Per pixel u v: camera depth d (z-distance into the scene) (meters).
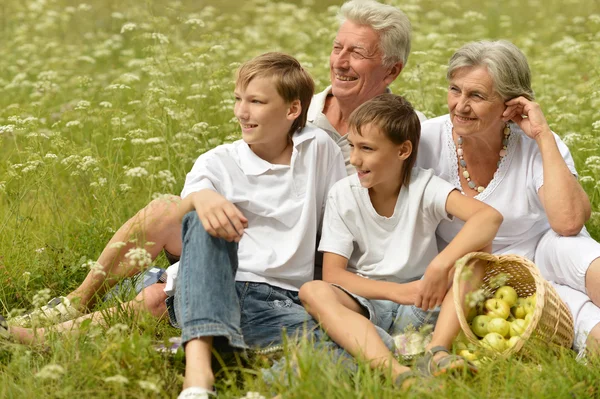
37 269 4.34
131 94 7.48
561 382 2.93
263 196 3.71
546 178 3.72
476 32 9.72
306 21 10.17
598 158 4.95
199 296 3.11
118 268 3.82
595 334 3.41
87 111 6.65
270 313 3.46
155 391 2.86
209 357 3.08
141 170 4.00
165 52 7.18
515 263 3.56
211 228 3.18
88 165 4.83
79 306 3.74
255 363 3.24
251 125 3.70
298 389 2.77
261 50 8.85
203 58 7.39
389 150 3.58
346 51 4.20
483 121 3.71
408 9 9.63
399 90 6.94
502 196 3.85
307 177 3.77
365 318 3.23
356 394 2.79
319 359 2.96
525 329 3.25
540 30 10.12
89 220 5.08
